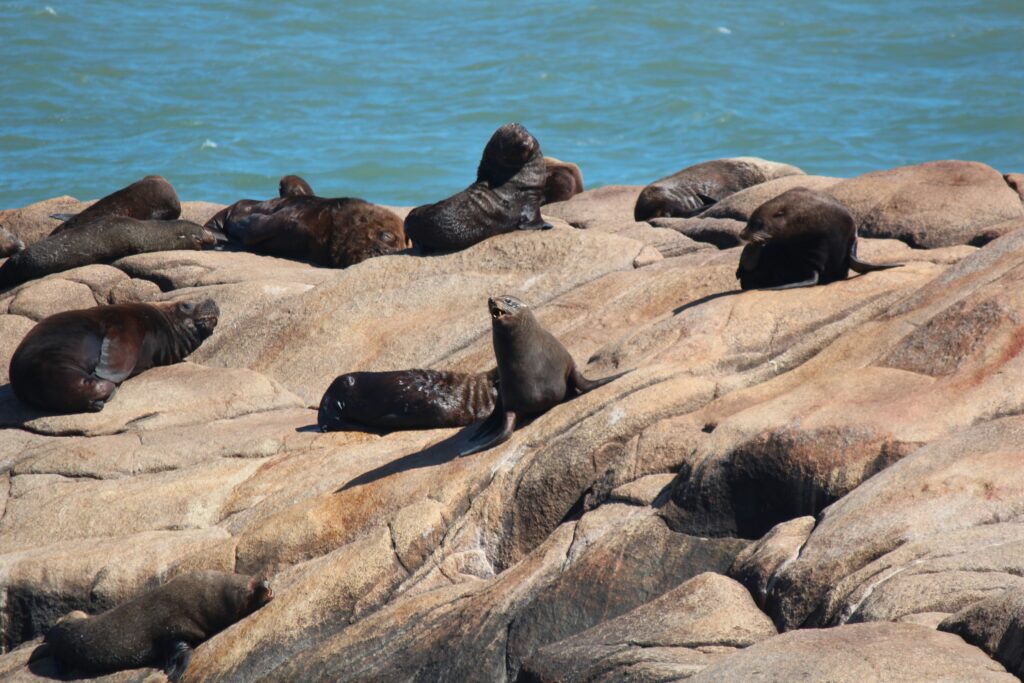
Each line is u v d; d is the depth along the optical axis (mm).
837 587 24641
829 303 37750
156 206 66125
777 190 58000
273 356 49156
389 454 38312
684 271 44812
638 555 29344
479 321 46781
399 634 30469
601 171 155625
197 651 32656
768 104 186750
